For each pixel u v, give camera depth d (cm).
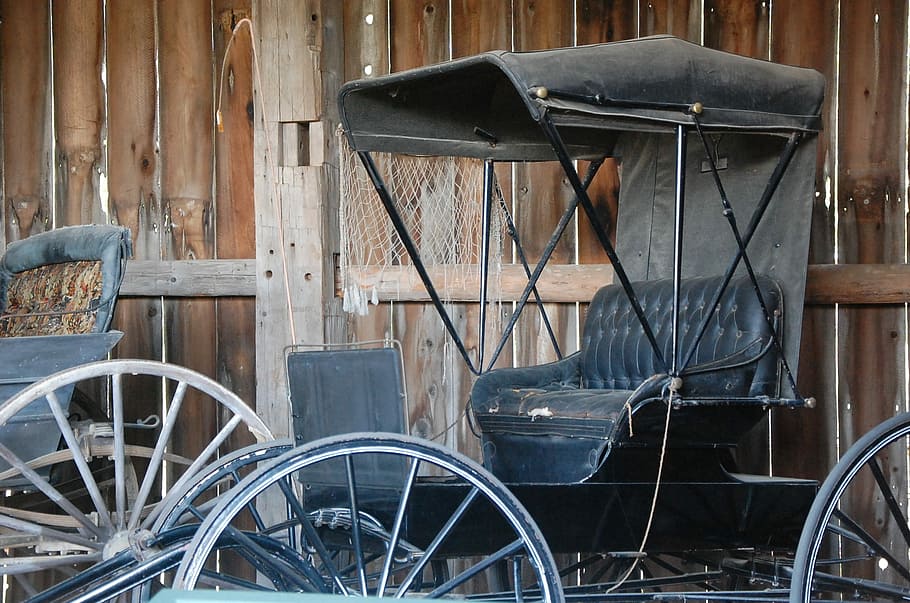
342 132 361
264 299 455
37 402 355
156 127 489
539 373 385
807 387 441
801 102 335
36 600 284
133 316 489
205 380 368
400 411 287
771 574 369
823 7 441
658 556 454
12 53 499
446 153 371
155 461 360
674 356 315
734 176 371
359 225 452
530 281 394
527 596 332
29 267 418
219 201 484
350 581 323
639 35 452
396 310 469
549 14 458
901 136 438
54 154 497
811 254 443
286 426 452
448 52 465
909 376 438
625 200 412
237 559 475
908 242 438
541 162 461
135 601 331
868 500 441
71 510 345
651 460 318
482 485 280
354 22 470
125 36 492
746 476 355
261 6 451
